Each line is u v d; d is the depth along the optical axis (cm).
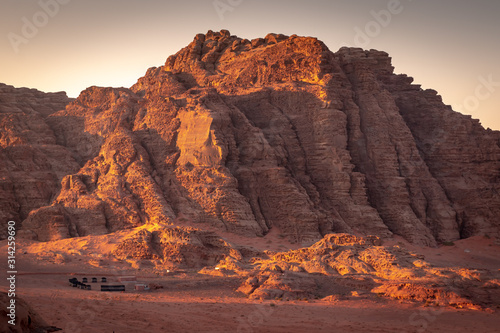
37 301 5200
